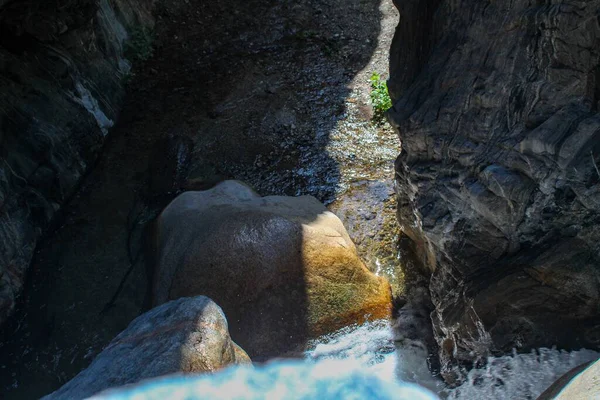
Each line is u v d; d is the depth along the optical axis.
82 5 8.86
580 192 4.66
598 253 4.75
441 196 5.85
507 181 5.06
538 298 5.06
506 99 5.26
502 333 5.29
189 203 7.55
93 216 7.99
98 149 8.77
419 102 6.05
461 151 5.57
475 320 5.39
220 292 6.43
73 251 7.59
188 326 4.38
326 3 11.41
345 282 6.60
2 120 7.53
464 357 5.66
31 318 6.96
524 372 5.18
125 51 10.20
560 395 3.41
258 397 4.49
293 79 10.01
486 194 5.25
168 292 6.62
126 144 8.95
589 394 3.01
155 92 9.81
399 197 6.94
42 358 6.61
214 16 11.22
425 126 5.89
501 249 5.43
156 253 7.33
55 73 8.46
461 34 5.82
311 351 6.21
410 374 6.03
